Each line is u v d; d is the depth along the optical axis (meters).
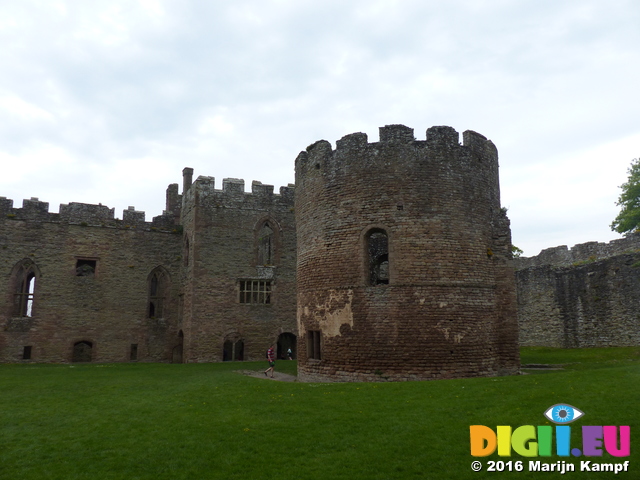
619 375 15.50
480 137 20.97
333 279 19.89
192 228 35.72
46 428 12.21
